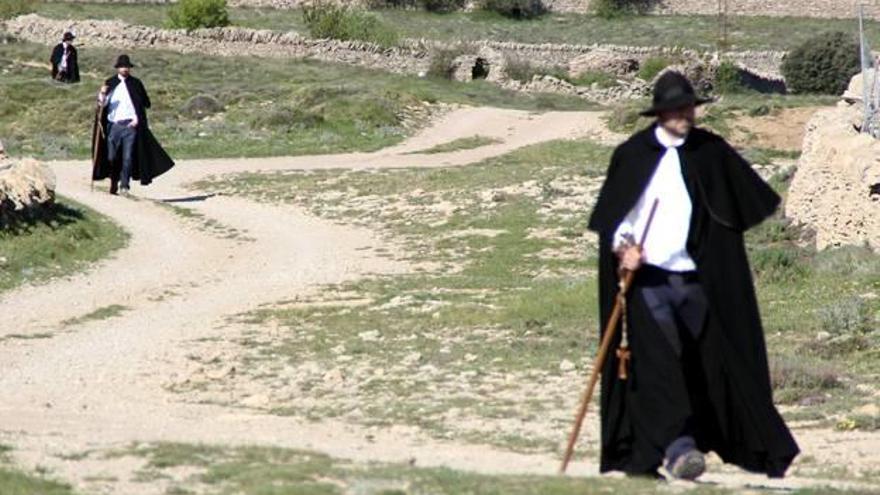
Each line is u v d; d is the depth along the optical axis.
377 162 107.94
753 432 26.00
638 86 168.75
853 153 62.47
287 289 61.69
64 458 29.78
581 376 44.66
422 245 72.88
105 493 26.11
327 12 188.75
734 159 26.30
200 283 63.22
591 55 182.12
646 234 26.08
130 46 173.62
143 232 75.88
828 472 32.56
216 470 28.23
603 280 26.42
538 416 39.59
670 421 25.83
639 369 26.11
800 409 40.53
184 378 44.38
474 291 60.56
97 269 65.94
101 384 43.78
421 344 49.97
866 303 52.62
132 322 54.47
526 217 77.56
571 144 114.06
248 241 74.75
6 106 130.50
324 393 43.00
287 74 158.00
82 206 80.25
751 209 26.11
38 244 67.25
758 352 26.11
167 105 133.00
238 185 94.38
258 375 45.47
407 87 146.88
